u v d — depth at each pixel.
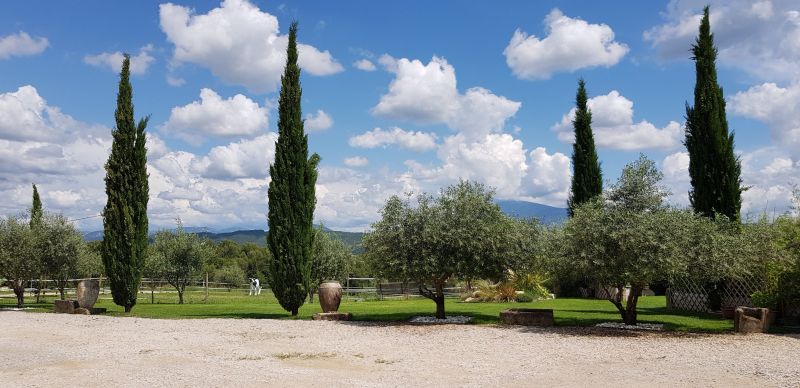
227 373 10.03
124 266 23.36
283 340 14.49
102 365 10.91
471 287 30.83
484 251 17.73
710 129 21.27
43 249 26.84
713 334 14.73
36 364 11.05
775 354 11.59
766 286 17.73
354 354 12.29
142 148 24.52
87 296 23.41
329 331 16.25
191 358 11.78
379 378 9.60
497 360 11.37
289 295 21.25
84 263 30.73
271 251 21.66
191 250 31.89
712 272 14.91
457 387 8.85
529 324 16.80
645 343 13.21
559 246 16.52
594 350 12.34
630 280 15.30
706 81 21.64
